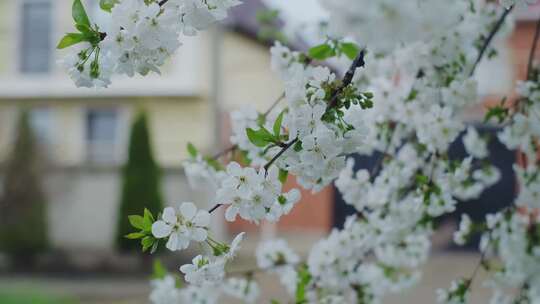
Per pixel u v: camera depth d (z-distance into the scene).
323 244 2.59
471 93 2.35
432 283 8.52
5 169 11.58
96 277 10.46
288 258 2.85
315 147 1.41
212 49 11.85
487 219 2.65
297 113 1.42
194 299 2.66
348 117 1.49
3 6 13.08
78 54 1.50
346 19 1.08
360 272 2.67
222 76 12.50
